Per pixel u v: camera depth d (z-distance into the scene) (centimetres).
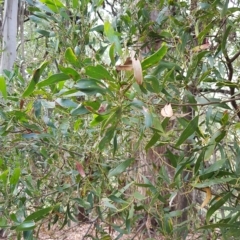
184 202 98
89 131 75
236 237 53
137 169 94
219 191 87
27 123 70
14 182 61
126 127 79
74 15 74
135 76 34
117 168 61
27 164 91
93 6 77
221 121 50
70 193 77
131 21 84
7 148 83
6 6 142
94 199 94
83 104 42
